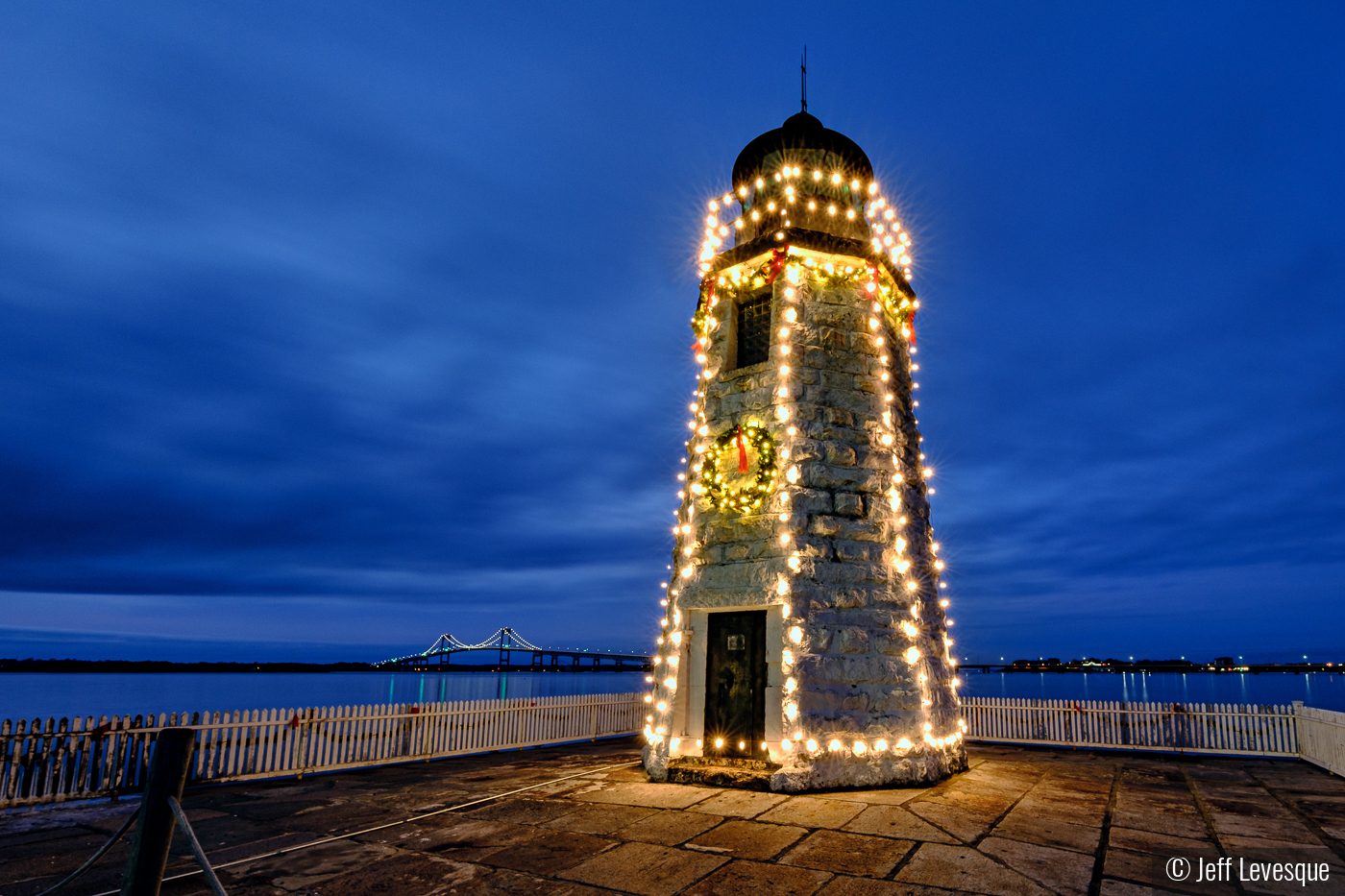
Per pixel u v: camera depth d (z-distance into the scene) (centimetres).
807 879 622
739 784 979
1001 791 984
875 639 1056
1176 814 855
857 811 852
